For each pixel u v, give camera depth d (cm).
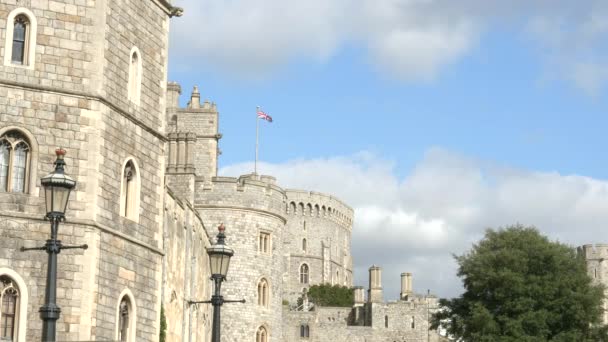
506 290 7581
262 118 10794
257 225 7912
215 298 3381
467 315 7788
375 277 15112
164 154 4200
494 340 7375
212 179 7844
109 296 3731
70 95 3706
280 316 8162
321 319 14288
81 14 3769
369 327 14350
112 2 3862
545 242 7850
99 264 3678
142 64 4066
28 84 3644
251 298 7806
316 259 19150
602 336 7625
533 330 7475
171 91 8906
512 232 7962
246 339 7738
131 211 3941
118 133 3856
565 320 7588
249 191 7900
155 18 4188
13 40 3672
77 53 3741
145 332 3966
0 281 3522
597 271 14588
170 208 5559
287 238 18850
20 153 3634
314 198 19350
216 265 3403
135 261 3922
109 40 3831
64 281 3591
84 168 3684
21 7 3678
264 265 7925
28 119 3634
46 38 3706
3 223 3547
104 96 3766
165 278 5353
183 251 6031
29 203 3588
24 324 3519
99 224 3681
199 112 8731
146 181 4047
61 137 3675
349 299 16975
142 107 4044
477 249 7912
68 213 3638
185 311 6059
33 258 3569
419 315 14488
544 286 7594
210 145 8675
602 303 7794
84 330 3581
